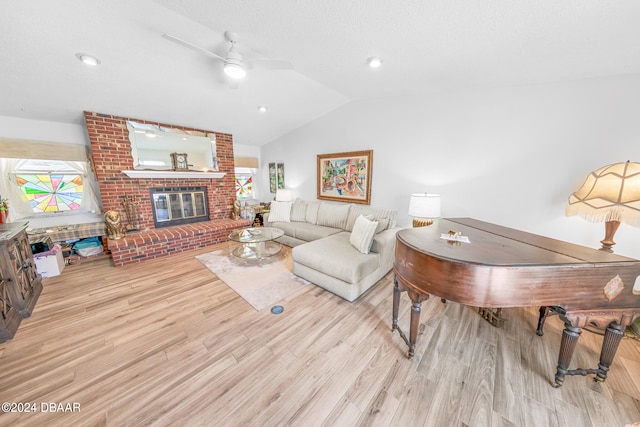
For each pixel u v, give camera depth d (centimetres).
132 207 359
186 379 145
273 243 412
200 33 185
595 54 173
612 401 132
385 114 344
